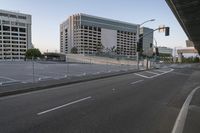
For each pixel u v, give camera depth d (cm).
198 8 1916
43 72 2659
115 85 1745
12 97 1184
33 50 12119
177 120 771
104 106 982
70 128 678
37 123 721
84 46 13400
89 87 1605
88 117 802
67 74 2495
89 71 3125
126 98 1191
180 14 2133
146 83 1936
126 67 4478
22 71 2720
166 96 1286
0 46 13650
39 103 1022
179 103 1083
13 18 14212
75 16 13675
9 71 2691
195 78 2586
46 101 1070
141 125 723
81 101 1080
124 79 2259
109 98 1177
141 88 1602
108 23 14100
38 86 1491
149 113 880
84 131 654
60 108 928
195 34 3541
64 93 1319
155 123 746
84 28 13375
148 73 3266
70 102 1051
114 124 728
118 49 14050
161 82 2055
